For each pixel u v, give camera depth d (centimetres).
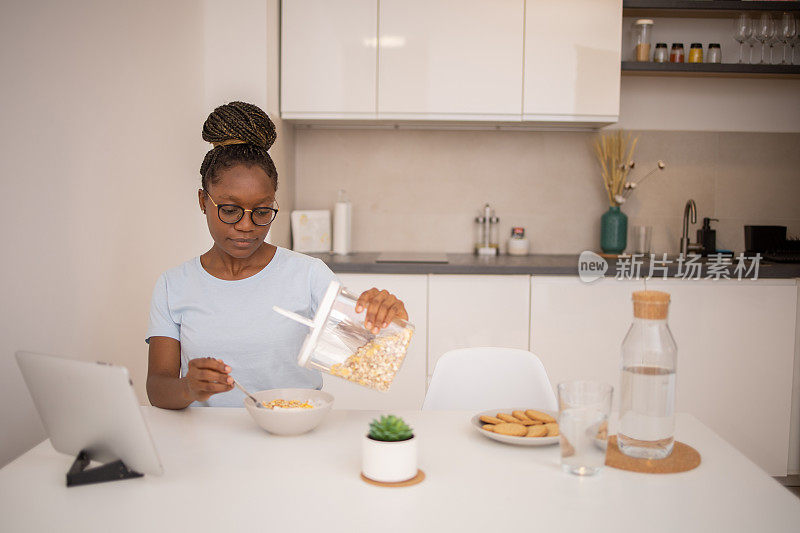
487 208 364
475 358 196
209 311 172
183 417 154
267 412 138
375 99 328
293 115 330
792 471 322
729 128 366
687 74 348
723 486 120
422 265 314
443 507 110
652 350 131
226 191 162
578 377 317
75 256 254
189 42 301
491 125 362
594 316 315
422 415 158
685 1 335
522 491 117
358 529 103
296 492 116
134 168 279
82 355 259
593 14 326
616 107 329
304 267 177
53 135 243
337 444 138
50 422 125
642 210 369
